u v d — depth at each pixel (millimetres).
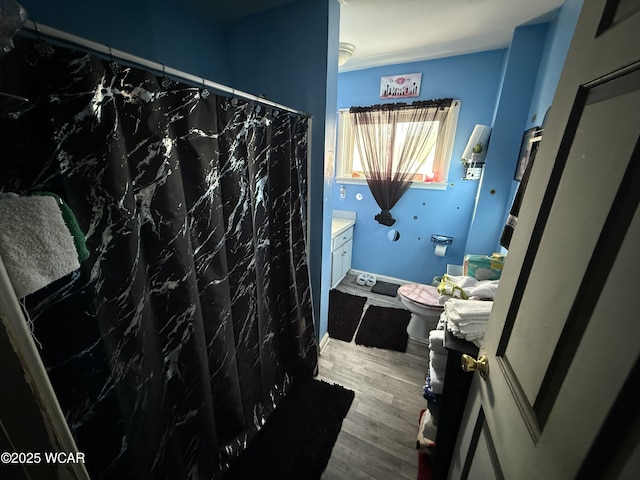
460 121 2354
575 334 414
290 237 1453
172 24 1344
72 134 585
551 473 409
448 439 1049
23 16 450
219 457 1188
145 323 800
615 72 387
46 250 458
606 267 367
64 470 388
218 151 970
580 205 446
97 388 707
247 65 1635
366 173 2797
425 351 2016
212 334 1060
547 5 1429
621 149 360
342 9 1501
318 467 1212
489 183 1939
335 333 2217
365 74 2547
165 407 916
